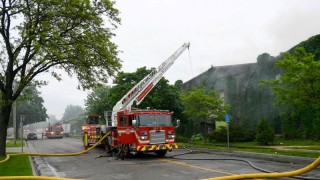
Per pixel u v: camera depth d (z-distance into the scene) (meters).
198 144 27.84
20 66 19.72
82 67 20.12
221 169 12.59
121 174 12.47
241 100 34.91
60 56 18.03
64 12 18.45
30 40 18.33
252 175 7.40
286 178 10.22
